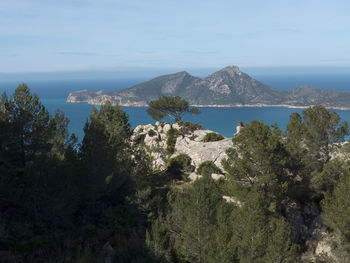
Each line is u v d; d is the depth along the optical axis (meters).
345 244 21.41
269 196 23.73
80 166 20.86
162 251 16.06
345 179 22.62
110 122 30.52
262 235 14.87
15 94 23.98
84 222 20.36
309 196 27.38
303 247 25.31
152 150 46.34
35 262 14.99
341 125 28.80
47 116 25.72
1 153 23.48
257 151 24.28
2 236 15.87
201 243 15.78
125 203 23.95
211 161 38.78
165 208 23.61
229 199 26.78
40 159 18.11
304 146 29.94
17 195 17.89
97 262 15.95
